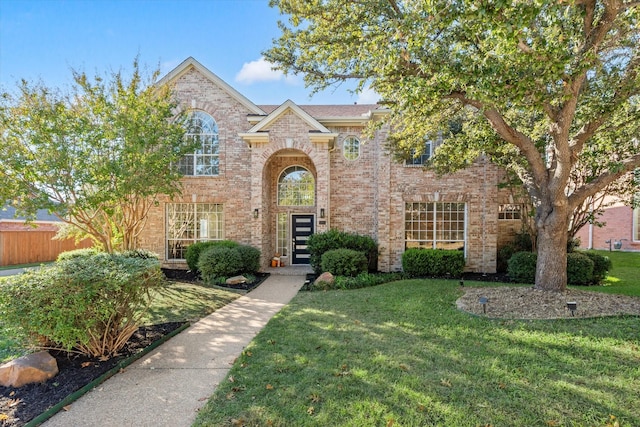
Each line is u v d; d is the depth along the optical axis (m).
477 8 4.29
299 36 7.46
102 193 9.68
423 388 3.73
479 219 12.78
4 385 3.90
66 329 4.33
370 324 6.13
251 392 3.72
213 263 11.08
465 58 5.31
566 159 7.06
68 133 9.37
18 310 4.22
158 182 10.70
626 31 6.09
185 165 14.12
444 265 11.70
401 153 10.83
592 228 19.98
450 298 8.05
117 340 4.98
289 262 14.75
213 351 5.13
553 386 3.78
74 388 3.87
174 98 13.23
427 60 5.79
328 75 7.91
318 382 3.91
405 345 5.04
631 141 8.69
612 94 6.91
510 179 11.31
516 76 5.10
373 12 6.46
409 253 12.02
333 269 10.94
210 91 14.07
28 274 4.65
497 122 7.25
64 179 9.43
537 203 8.13
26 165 8.93
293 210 14.77
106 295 4.64
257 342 5.31
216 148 14.17
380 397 3.55
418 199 13.04
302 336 5.55
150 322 6.63
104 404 3.59
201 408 3.47
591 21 5.64
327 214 12.91
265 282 11.16
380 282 10.71
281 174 14.97
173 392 3.85
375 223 13.72
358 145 13.97
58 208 9.44
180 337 5.79
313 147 12.95
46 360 4.24
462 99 6.95
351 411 3.29
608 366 4.29
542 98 5.22
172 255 14.17
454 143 9.77
